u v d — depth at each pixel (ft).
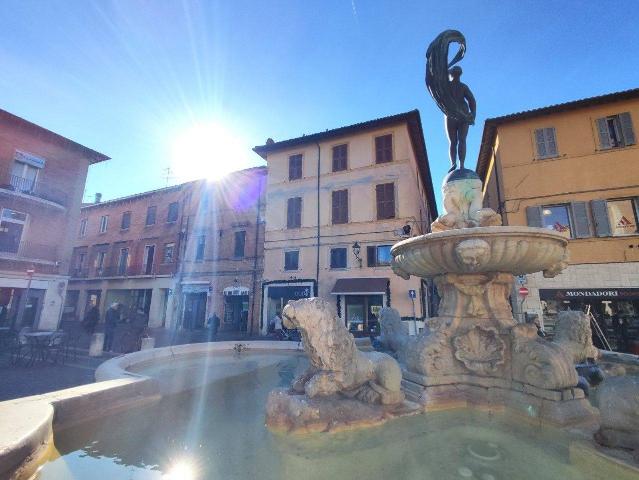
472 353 12.35
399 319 19.94
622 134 54.44
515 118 60.18
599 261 51.11
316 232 73.15
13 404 8.11
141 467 7.21
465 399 11.61
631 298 48.26
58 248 66.03
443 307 13.97
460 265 12.25
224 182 87.71
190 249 88.63
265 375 17.12
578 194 54.75
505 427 9.66
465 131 16.28
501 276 12.99
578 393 10.10
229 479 6.68
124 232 102.68
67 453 7.88
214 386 14.69
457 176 15.33
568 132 57.47
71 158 69.67
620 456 6.64
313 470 7.06
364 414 9.58
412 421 9.90
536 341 10.96
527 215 56.65
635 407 6.80
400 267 15.02
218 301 80.79
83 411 9.25
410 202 68.08
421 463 7.46
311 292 70.03
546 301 52.26
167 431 9.23
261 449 8.04
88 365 30.19
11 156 61.21
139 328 39.19
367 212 70.38
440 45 16.35
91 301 99.71
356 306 66.64
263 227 80.53
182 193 94.22
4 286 57.16
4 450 5.77
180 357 20.22
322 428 8.89
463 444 8.48
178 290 86.28
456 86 16.30
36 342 30.71
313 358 10.34
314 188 76.28
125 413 10.43
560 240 11.96
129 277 92.22
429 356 12.49
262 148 82.94
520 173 58.75
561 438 8.70
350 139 75.72
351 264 68.90
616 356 18.84
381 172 71.15
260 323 74.13
